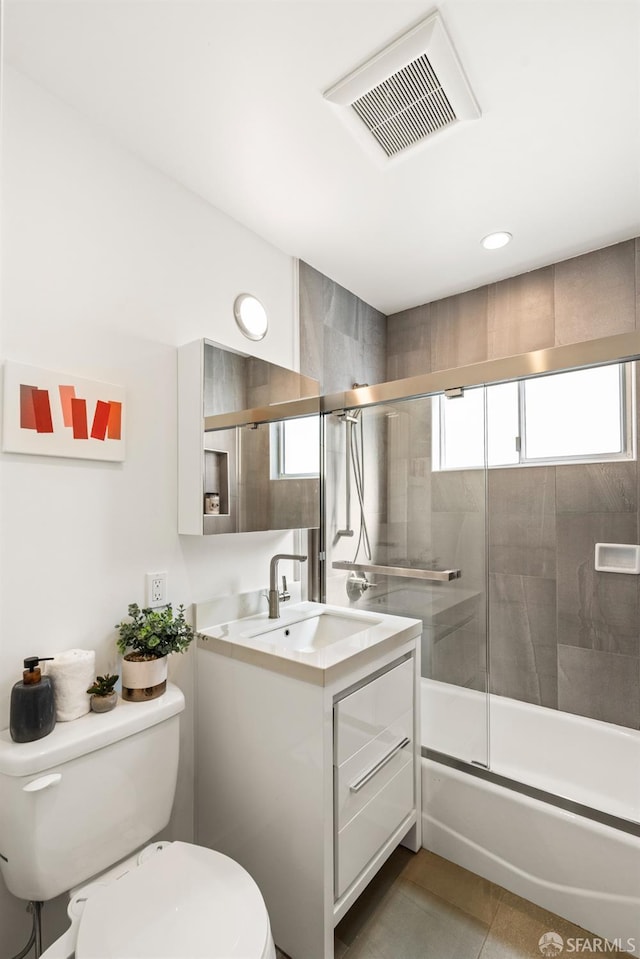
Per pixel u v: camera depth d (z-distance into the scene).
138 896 1.06
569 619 2.25
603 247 2.20
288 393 2.03
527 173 1.69
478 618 1.83
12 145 1.27
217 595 1.81
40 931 1.17
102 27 1.15
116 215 1.51
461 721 1.84
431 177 1.70
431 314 2.75
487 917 1.54
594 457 2.21
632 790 1.95
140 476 1.56
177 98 1.36
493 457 2.46
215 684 1.63
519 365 1.78
